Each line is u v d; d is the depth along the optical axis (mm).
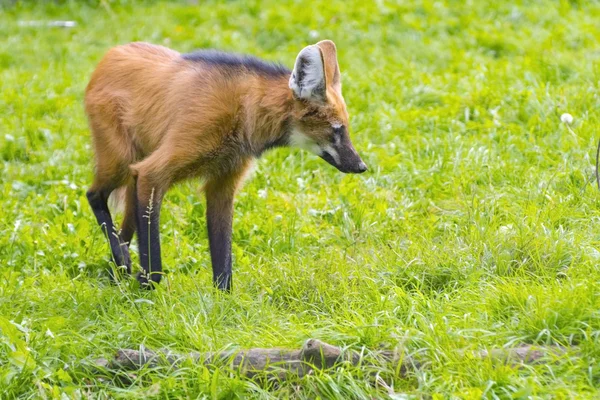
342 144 8914
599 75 13508
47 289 8508
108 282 9023
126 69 9195
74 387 6648
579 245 8188
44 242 9789
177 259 9547
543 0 19188
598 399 5941
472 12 19016
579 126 11602
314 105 8703
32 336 7207
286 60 17234
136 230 8977
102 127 9242
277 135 8922
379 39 17891
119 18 20797
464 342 6707
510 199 9992
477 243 8500
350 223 10047
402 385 6539
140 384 6789
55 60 17922
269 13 19969
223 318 7844
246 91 8664
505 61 15453
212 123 8523
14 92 15055
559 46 16281
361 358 6641
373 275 8320
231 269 8922
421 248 8625
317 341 6715
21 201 11383
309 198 11023
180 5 21734
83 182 11867
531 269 8070
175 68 8922
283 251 9680
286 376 6688
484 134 12234
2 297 8195
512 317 7039
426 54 16750
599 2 19141
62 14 21594
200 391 6531
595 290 7105
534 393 6047
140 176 8625
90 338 7293
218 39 18578
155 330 7395
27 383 6730
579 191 9672
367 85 14688
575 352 6473
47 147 13141
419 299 7594
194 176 8836
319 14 19609
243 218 10461
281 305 8156
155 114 8852
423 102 13906
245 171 9148
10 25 20438
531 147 11469
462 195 10391
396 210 10375
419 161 11719
